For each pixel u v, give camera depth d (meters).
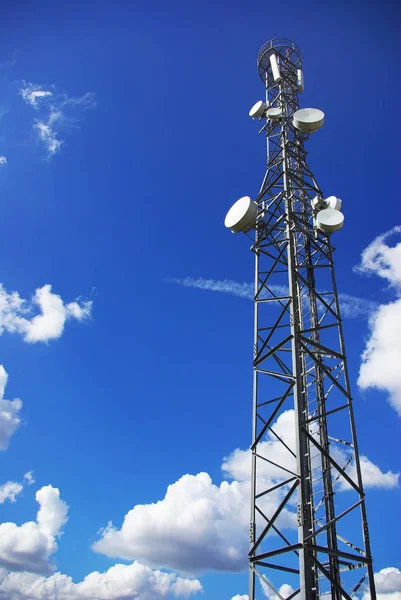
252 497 18.64
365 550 17.00
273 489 18.14
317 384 23.98
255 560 17.16
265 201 26.89
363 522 17.34
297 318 20.69
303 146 29.39
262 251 25.14
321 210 25.75
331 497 21.61
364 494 17.80
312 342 20.47
